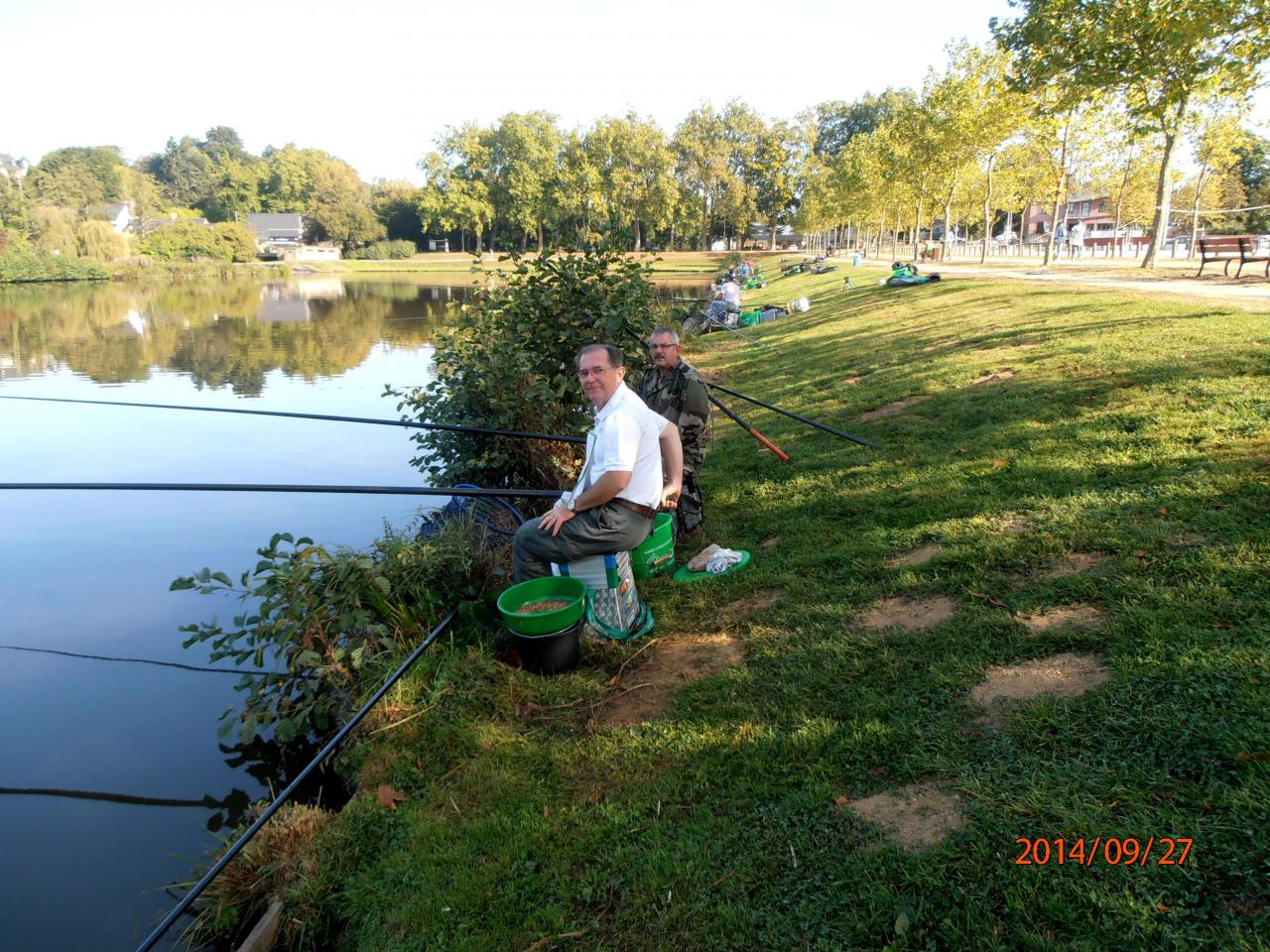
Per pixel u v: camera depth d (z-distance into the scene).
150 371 16.95
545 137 71.12
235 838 3.47
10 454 10.70
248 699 4.52
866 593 4.18
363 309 32.91
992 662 3.26
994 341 9.09
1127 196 32.69
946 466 5.57
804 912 2.41
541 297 6.90
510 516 6.19
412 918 2.80
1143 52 14.72
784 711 3.38
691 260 67.12
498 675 4.13
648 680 3.93
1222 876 2.10
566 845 2.96
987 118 24.80
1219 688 2.70
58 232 58.16
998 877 2.30
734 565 4.95
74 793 4.07
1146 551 3.67
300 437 11.34
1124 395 5.88
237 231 74.94
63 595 6.40
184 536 7.64
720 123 72.50
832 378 9.95
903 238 75.38
